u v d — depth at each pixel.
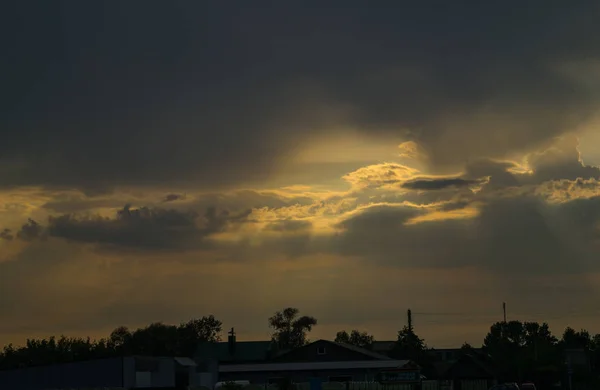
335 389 66.25
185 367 65.81
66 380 62.53
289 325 153.25
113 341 109.38
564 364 94.06
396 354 110.56
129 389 59.69
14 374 63.72
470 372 89.94
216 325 133.88
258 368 81.56
